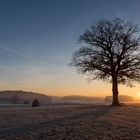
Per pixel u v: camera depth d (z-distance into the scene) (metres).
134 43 49.12
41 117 28.20
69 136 17.69
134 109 38.22
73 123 22.69
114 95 51.00
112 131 19.20
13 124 23.09
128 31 49.81
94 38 49.84
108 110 36.47
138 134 18.25
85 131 19.20
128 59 49.47
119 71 50.03
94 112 33.38
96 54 50.12
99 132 18.86
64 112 34.19
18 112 34.22
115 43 49.66
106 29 49.97
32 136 17.95
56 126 21.30
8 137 17.94
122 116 28.03
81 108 42.75
